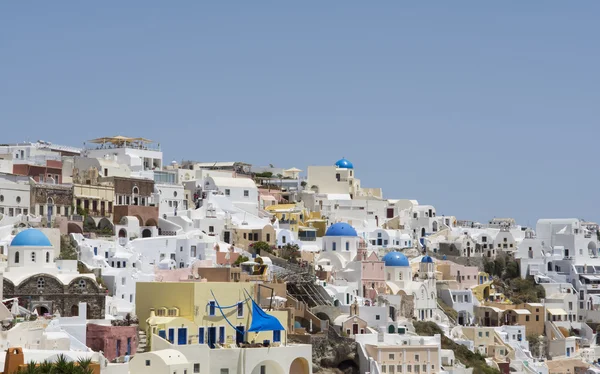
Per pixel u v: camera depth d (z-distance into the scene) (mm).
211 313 174750
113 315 181000
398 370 198000
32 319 160875
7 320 153750
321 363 193750
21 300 170625
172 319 169250
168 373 154000
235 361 169375
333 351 195875
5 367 131500
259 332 179375
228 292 177375
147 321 171000
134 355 160625
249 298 180000
